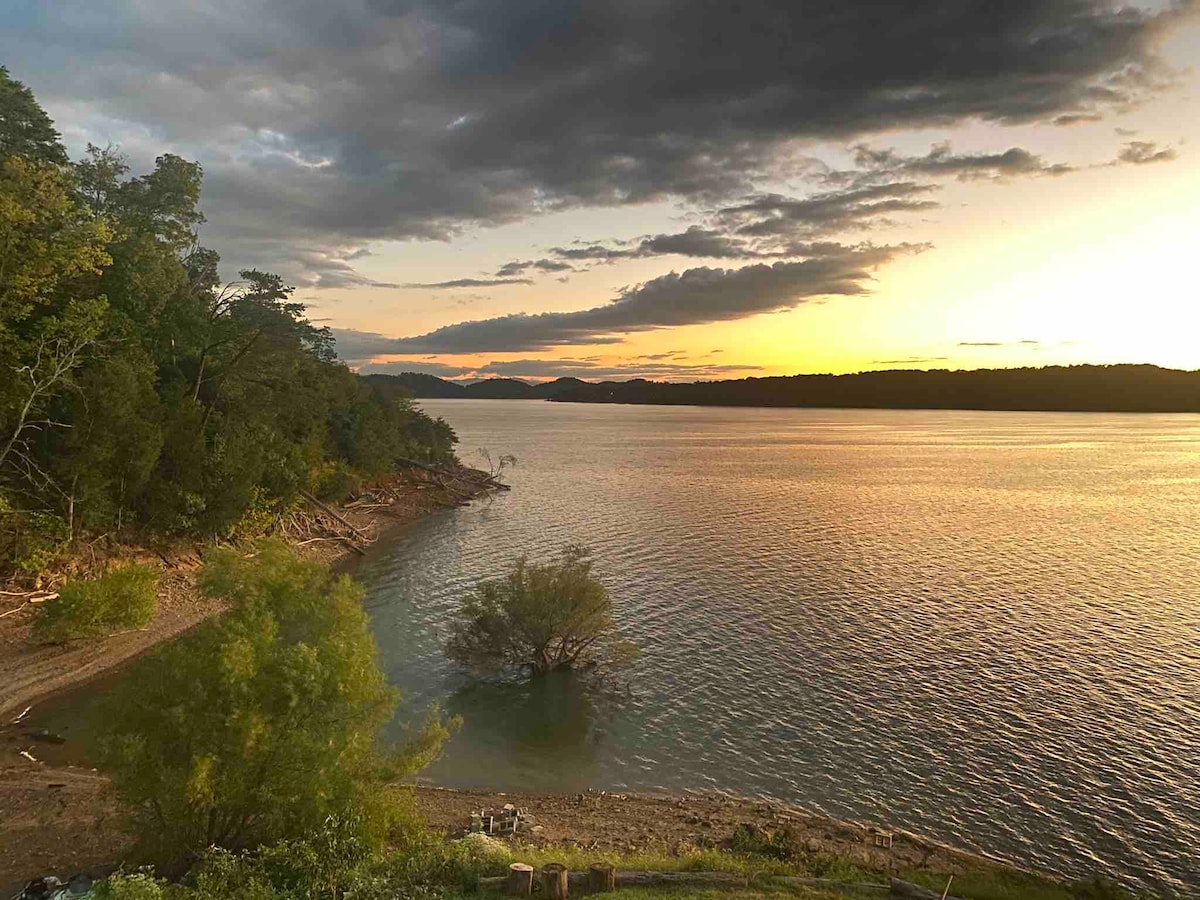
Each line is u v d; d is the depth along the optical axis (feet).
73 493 140.67
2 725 97.71
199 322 177.58
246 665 52.80
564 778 94.89
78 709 103.86
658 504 327.88
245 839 55.26
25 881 58.90
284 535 211.00
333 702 57.16
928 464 522.88
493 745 103.65
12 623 124.06
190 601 150.51
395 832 65.10
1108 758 99.76
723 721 111.24
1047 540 247.91
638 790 92.38
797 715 113.09
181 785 50.03
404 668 131.23
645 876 56.13
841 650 140.26
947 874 69.77
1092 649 140.67
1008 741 104.47
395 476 330.13
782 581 191.31
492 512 304.91
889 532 261.24
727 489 382.22
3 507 124.26
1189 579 194.59
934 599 175.11
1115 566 209.87
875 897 56.90
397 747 65.21
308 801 54.65
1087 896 69.31
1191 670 129.80
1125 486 400.67
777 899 54.24
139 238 163.32
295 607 60.95
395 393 386.52
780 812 85.81
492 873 54.29
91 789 78.38
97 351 151.53
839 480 425.69
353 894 46.80
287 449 217.77
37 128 144.66
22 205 117.60
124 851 63.98
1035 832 83.46
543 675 127.75
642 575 197.16
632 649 127.44
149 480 163.02
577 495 357.20
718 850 71.67
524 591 127.95
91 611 120.67
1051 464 524.52
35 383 127.85
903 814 86.94
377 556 222.07
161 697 53.11
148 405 162.09
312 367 269.85
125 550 156.25
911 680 126.11
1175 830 83.87
